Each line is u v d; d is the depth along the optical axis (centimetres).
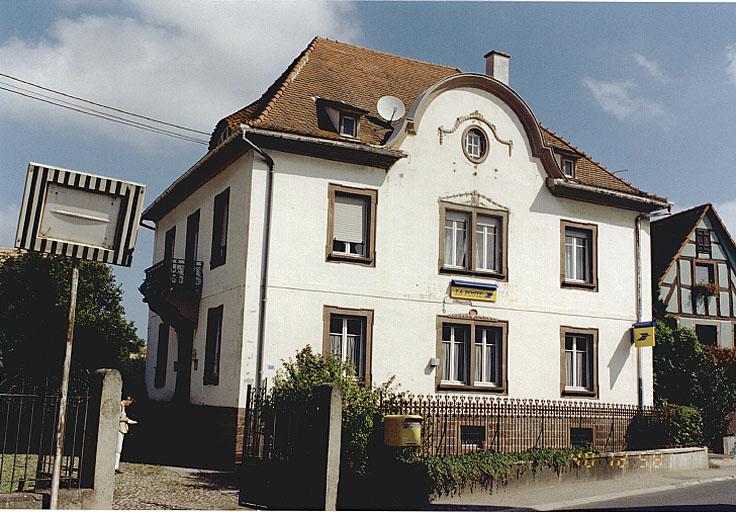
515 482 1535
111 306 2588
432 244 2088
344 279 1956
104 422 1070
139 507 1193
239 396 1803
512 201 2228
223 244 2086
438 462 1423
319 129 1981
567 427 2158
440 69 2597
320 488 1154
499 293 2169
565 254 2317
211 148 2328
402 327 2016
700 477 1819
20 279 2405
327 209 1955
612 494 1532
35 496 998
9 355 2277
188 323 2197
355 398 1354
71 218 995
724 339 3114
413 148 2094
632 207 2442
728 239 3189
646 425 2200
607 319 2345
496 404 1967
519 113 2266
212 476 1627
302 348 1881
